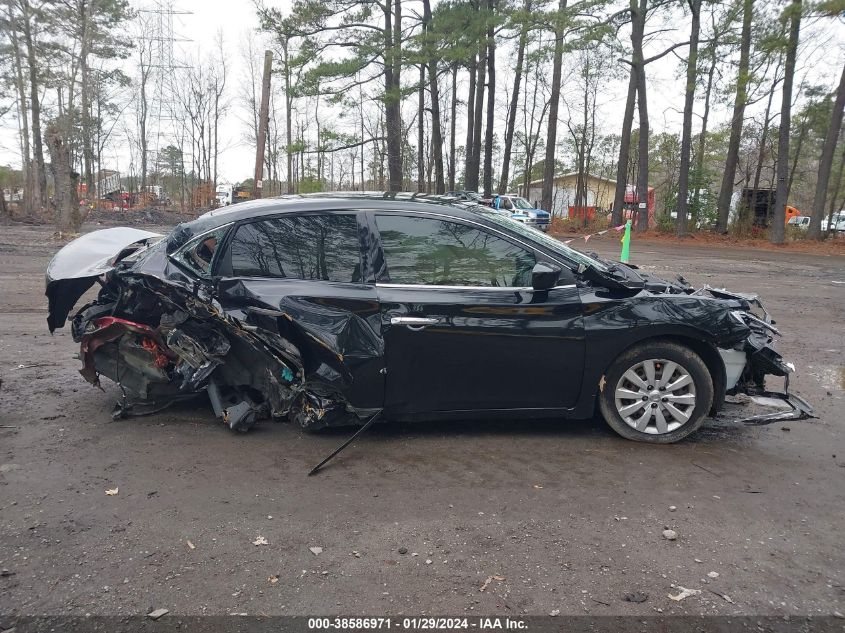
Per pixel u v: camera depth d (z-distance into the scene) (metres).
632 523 3.64
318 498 3.86
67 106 34.34
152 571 3.10
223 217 4.71
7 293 10.48
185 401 5.42
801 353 8.14
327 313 4.36
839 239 31.66
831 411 5.81
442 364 4.49
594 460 4.51
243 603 2.89
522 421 5.22
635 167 51.12
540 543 3.41
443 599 2.94
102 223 29.53
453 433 4.94
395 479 4.14
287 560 3.22
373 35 25.64
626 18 30.53
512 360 4.55
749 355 4.86
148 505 3.72
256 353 4.70
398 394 4.51
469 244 4.63
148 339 4.88
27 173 35.56
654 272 16.88
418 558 3.25
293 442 4.69
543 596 2.96
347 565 3.18
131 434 4.75
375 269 4.53
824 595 3.02
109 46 31.77
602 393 4.74
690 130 31.95
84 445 4.54
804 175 42.84
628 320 4.59
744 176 40.75
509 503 3.85
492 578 3.10
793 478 4.32
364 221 4.62
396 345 4.43
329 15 24.97
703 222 35.34
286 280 4.52
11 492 3.83
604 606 2.90
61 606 2.84
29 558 3.18
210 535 3.43
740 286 14.66
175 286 4.54
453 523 3.60
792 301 12.52
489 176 37.06
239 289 4.44
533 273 4.35
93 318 4.91
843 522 3.72
